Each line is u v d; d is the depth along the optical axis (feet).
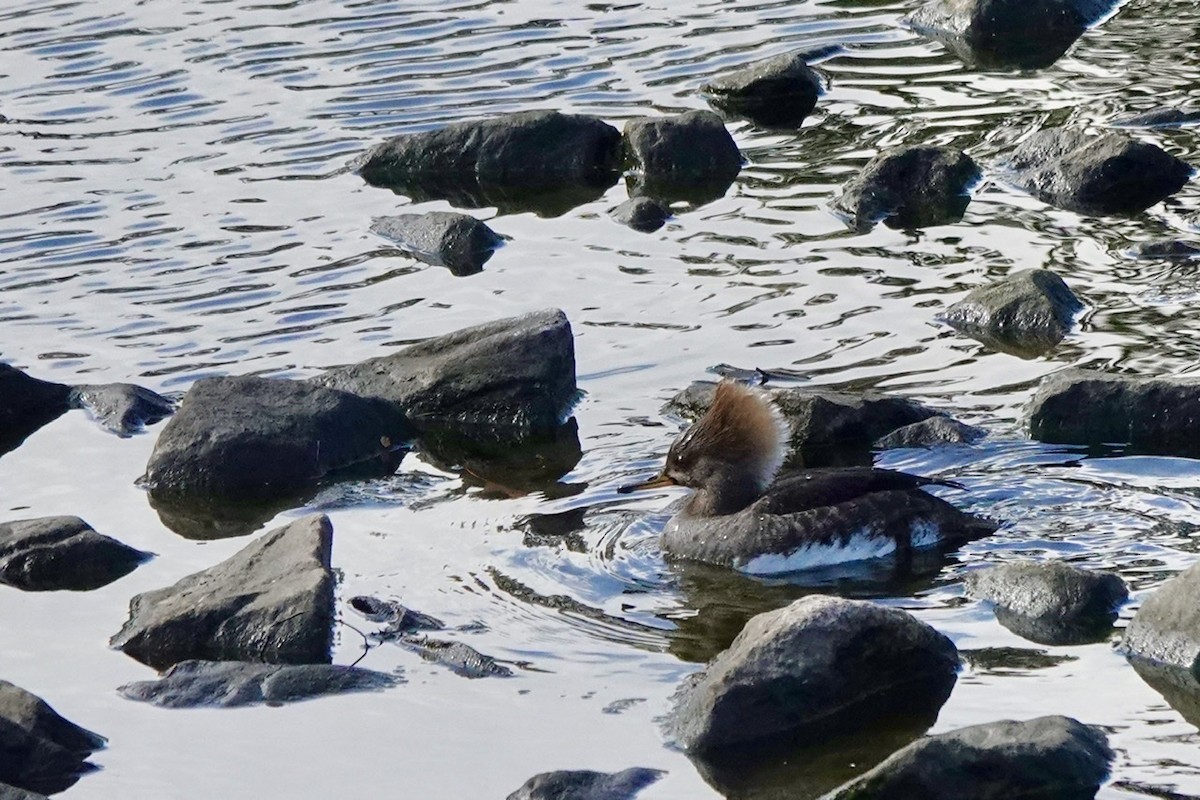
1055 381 106.83
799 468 105.40
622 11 194.08
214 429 110.22
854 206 143.64
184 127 168.76
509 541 98.63
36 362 126.11
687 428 107.65
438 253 142.00
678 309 128.16
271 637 86.79
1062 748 70.95
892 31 183.93
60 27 193.77
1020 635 83.87
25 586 95.86
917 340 120.16
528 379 115.75
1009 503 98.07
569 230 145.89
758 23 188.34
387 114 169.37
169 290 137.18
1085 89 164.04
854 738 76.48
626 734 77.77
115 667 86.69
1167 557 90.07
